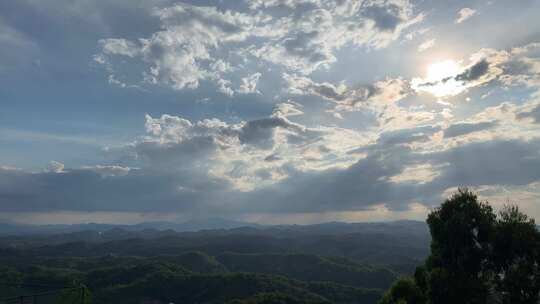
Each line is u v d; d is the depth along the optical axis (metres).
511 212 30.23
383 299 34.50
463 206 31.17
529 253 28.53
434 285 29.84
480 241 30.48
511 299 27.94
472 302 28.58
